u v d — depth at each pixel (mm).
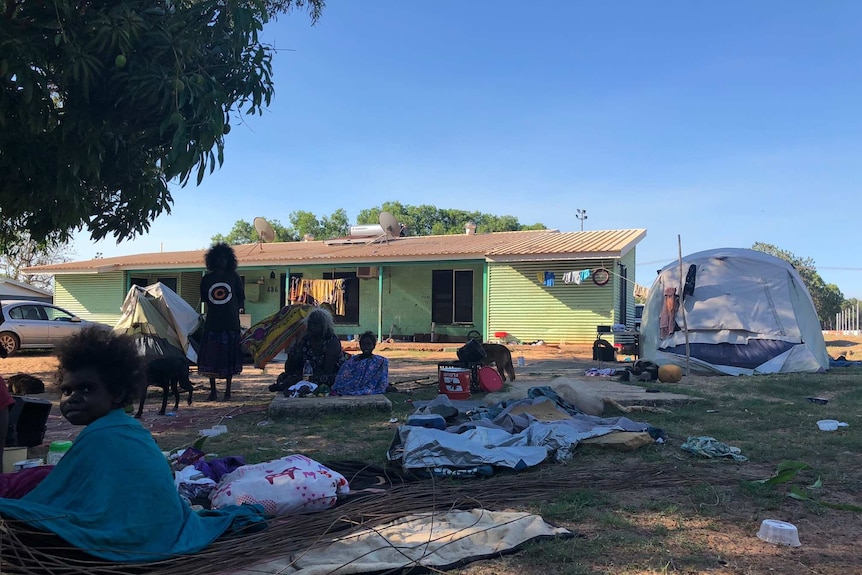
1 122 4348
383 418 6809
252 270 22125
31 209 5566
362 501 3684
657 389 8750
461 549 2982
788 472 4043
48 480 2605
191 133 4688
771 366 11312
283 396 7707
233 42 4992
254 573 2648
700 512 3627
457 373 7973
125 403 2707
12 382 9047
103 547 2439
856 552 3033
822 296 36438
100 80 4629
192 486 3734
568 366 13367
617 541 3137
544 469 4637
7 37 4199
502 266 18297
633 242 18141
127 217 6016
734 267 12227
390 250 19719
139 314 9797
